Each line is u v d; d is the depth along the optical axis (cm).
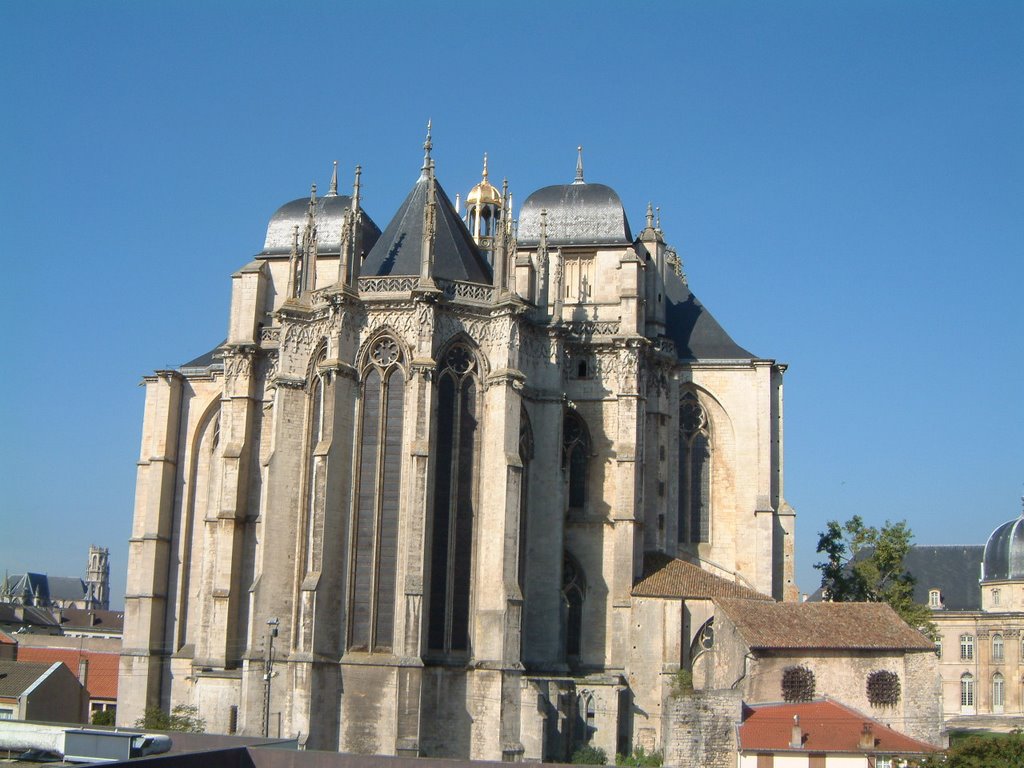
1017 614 17362
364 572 7912
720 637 8325
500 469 8069
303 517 8175
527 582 8769
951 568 18350
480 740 7744
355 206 8394
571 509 9394
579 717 8475
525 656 8662
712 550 9950
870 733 7319
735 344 10462
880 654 8056
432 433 8044
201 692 8781
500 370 8225
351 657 7756
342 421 8044
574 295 10356
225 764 5072
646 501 9644
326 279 10762
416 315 8094
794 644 7975
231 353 9888
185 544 10700
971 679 17650
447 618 7931
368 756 5519
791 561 9994
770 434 10044
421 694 7662
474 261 8962
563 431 9338
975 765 5897
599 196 10569
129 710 10319
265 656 8056
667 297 10819
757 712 7744
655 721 8638
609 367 9500
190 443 10875
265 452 9581
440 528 8044
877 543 10238
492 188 11631
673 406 10038
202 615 9631
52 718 10500
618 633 8850
